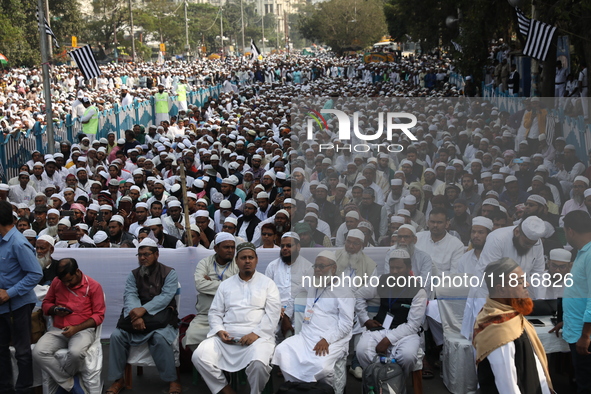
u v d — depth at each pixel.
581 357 4.50
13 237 5.19
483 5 16.25
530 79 16.91
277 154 12.20
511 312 4.31
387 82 33.16
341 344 4.88
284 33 155.00
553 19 13.28
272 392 5.29
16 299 5.16
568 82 16.22
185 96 28.06
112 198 10.55
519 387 4.32
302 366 4.81
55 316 5.38
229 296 5.25
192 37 92.81
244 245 5.27
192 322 5.62
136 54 68.75
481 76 17.31
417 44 60.44
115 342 5.39
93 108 18.33
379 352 4.91
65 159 14.16
